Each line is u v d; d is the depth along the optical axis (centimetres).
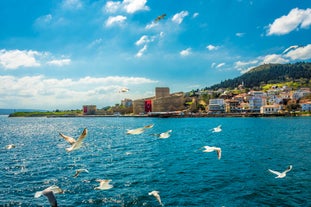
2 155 5591
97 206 2631
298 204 2606
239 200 2727
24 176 3759
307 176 3538
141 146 6750
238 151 5628
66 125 18225
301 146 6225
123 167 4238
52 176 3738
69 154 5606
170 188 3111
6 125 19488
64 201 2761
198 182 3325
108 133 10975
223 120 19025
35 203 2734
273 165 4225
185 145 6794
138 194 2917
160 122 18762
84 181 3447
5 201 2784
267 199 2742
